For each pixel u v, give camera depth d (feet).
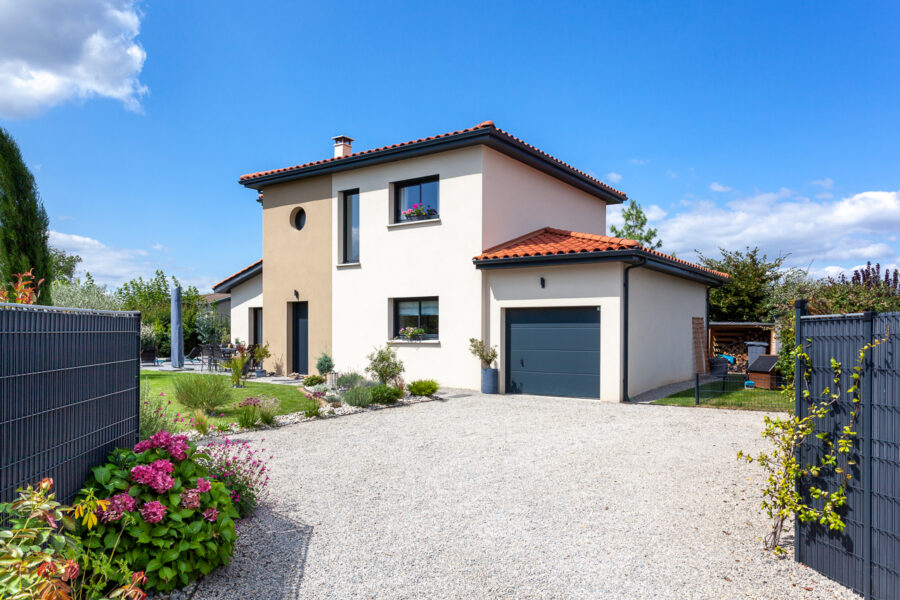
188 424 28.55
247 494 16.44
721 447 24.89
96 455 12.66
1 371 9.59
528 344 42.93
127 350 14.29
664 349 48.06
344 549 14.01
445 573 12.67
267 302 58.03
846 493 12.04
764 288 72.49
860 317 11.71
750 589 11.90
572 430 28.94
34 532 8.20
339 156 55.06
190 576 12.20
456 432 28.55
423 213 47.73
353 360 51.08
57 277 105.19
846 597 11.57
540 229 51.60
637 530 15.28
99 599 9.81
